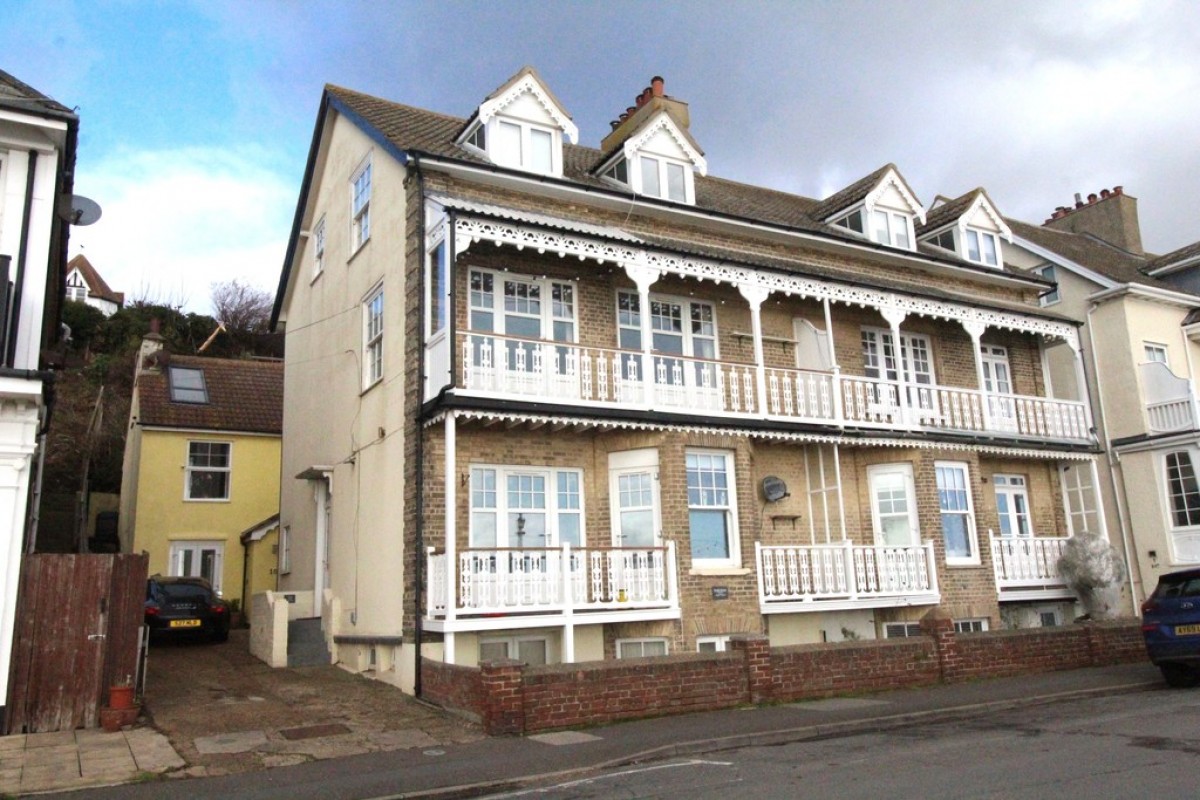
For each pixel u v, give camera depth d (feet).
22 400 34.27
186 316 158.40
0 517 33.96
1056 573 59.57
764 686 39.11
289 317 73.46
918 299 57.57
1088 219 94.12
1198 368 76.64
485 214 43.21
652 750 30.19
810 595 48.91
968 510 57.31
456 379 42.29
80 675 35.40
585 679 35.47
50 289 44.98
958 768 25.72
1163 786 22.45
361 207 56.80
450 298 42.14
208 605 62.13
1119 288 72.23
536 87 53.47
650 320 52.08
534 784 26.96
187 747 32.19
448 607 39.42
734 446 49.24
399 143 49.24
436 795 26.03
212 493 85.35
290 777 28.14
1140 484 69.82
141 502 81.56
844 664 41.63
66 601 35.63
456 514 44.11
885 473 56.08
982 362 65.72
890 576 51.83
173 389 87.97
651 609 44.04
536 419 43.52
